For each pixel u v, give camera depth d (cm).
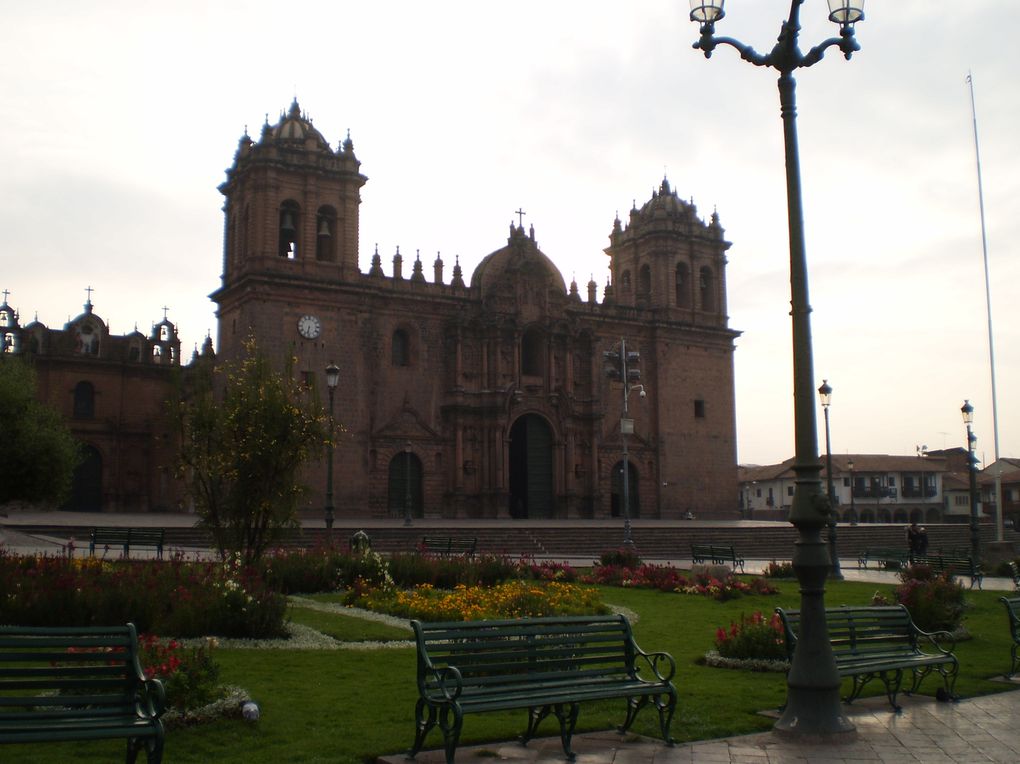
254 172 6750
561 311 7919
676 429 8331
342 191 7019
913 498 12588
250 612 2017
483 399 7369
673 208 8806
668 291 8544
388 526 5500
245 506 2842
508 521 6788
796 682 1298
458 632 1225
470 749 1184
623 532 5794
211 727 1241
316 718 1312
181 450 2906
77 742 1178
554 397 7712
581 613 2494
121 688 1055
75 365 8750
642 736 1266
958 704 1501
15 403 4206
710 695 1518
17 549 3872
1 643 1001
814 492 1347
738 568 4622
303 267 6812
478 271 7738
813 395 1376
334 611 2528
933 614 2225
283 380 2977
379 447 6944
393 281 7238
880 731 1312
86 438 8644
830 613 1541
